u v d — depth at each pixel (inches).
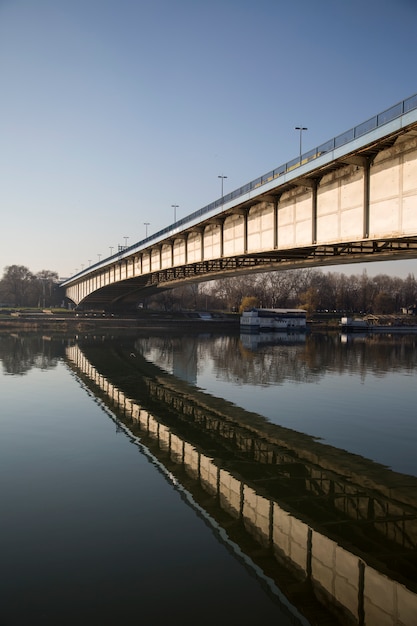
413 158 933.8
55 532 643.5
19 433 1092.5
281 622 478.0
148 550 605.6
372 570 592.7
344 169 1141.1
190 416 1344.7
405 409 1429.6
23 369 2070.6
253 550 617.6
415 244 1268.5
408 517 741.9
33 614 477.7
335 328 6535.4
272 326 5679.1
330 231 1197.7
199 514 712.4
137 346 3361.2
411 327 6018.7
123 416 1299.2
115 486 805.9
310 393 1676.9
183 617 479.8
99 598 506.6
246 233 1642.5
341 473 918.4
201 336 4606.3
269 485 859.4
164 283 3459.6
